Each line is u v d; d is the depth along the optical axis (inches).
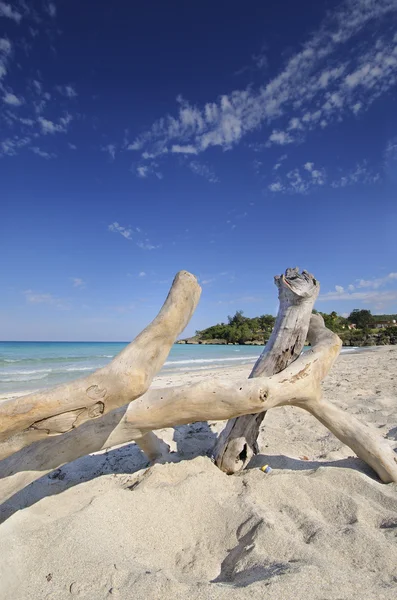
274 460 107.7
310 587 50.6
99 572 57.9
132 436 84.1
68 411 65.1
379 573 56.9
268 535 67.0
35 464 74.3
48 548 63.5
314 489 86.3
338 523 75.4
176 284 70.2
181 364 596.4
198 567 63.8
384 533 69.2
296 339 100.7
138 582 54.8
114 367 65.0
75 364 573.3
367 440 96.6
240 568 60.4
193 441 131.0
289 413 183.8
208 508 78.6
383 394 227.5
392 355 645.9
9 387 320.5
